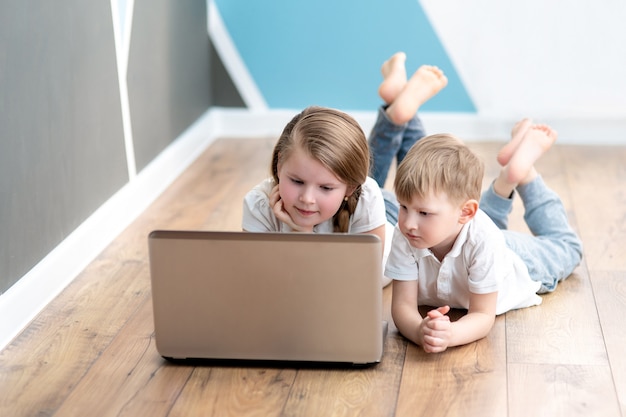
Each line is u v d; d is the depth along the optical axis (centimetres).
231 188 267
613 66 302
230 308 155
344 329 155
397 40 314
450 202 159
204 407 148
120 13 236
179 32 289
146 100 258
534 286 182
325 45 320
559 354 163
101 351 168
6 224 174
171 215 245
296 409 147
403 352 165
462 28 308
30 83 183
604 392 150
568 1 298
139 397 151
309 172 158
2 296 172
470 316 167
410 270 172
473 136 317
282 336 156
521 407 146
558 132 311
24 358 166
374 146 225
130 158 245
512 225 230
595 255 209
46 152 191
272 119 328
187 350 159
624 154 294
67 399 151
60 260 196
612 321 176
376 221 173
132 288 196
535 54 305
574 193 255
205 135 317
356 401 148
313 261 150
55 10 194
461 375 156
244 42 323
